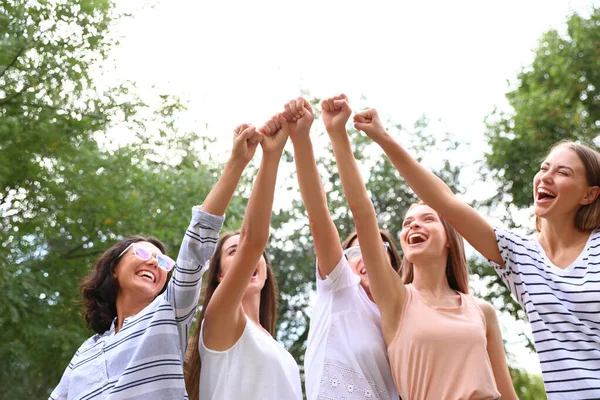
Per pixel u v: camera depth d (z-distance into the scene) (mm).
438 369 3195
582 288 3066
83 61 9664
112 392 2980
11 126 9008
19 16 9258
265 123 3479
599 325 3000
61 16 9438
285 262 15344
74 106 9898
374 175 15820
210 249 3182
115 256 3619
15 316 8359
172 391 2986
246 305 3646
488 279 13305
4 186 9445
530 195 12750
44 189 9586
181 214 10203
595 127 12164
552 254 3324
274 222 15625
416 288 3551
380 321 3561
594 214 3264
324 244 3586
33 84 9422
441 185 3465
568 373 2936
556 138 12305
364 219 3420
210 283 3771
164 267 3564
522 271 3227
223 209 3219
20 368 9312
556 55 13023
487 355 3283
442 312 3350
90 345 3441
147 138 11219
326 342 3469
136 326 3207
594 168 3297
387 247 4168
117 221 9852
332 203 15586
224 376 3271
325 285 3604
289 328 15328
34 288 8773
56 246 10234
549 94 12656
